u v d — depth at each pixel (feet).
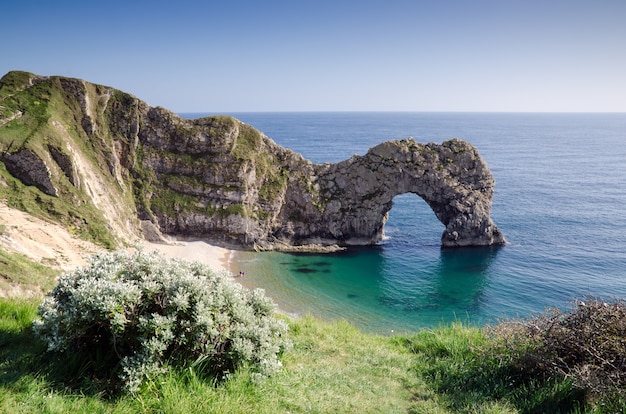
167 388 23.45
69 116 218.59
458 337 42.24
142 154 231.50
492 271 190.49
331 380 31.48
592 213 297.53
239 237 222.69
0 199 161.89
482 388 31.42
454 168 234.38
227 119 244.22
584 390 27.73
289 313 143.02
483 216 228.43
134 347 25.70
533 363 32.27
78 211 178.70
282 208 239.91
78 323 24.63
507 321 40.52
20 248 124.57
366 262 205.05
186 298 26.73
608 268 191.62
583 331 30.45
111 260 30.22
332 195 239.30
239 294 33.09
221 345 28.45
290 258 209.46
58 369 24.25
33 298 41.37
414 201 353.10
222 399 23.90
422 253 218.59
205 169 229.25
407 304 155.74
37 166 177.47
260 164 239.30
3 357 24.58
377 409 27.55
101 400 22.52
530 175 472.03
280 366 29.53
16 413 19.40
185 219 221.25
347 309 149.69
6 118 192.44
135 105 236.84
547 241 233.96
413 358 39.01
